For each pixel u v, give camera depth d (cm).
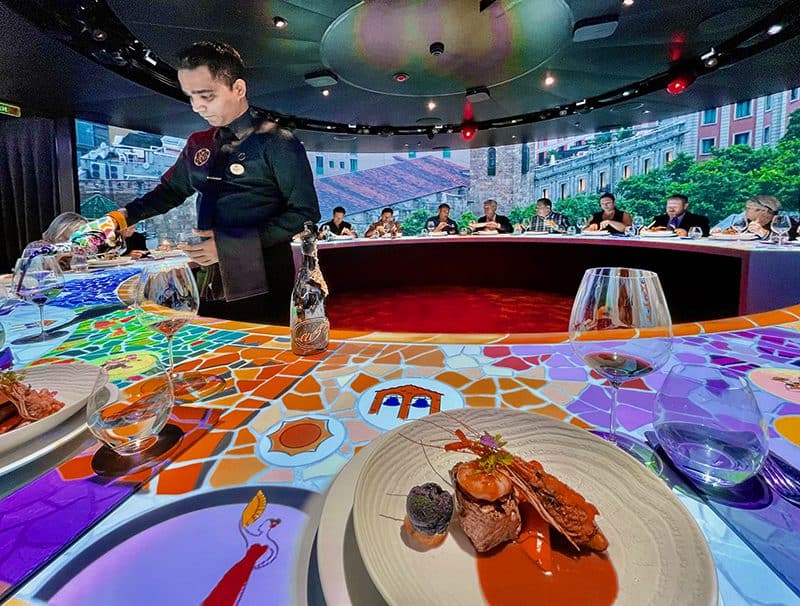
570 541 31
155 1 308
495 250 519
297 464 46
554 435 45
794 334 90
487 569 30
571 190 1238
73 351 89
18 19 313
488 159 1336
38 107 520
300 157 170
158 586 30
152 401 52
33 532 36
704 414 48
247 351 87
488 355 81
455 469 37
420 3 318
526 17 342
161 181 192
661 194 1095
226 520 37
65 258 208
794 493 41
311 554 33
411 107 600
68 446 50
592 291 55
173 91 473
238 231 167
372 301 462
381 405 61
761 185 938
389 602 25
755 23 372
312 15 333
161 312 75
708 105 613
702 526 37
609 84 522
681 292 344
